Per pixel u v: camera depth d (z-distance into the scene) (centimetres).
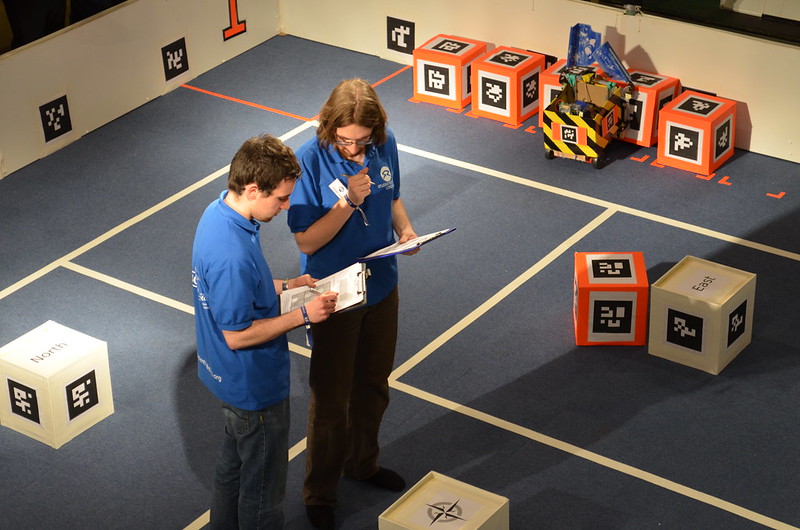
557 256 715
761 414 573
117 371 622
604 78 836
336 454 491
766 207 765
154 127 898
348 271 435
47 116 847
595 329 623
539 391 596
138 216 779
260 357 424
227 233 408
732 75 823
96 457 560
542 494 525
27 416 570
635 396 589
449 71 899
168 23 930
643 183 799
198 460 556
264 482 445
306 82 968
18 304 687
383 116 427
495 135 873
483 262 711
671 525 505
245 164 400
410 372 614
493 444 559
